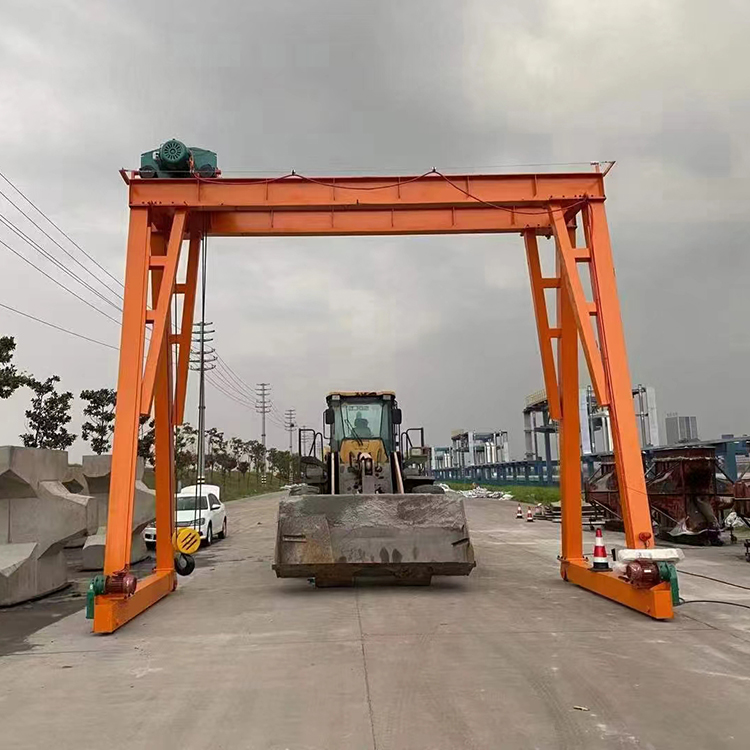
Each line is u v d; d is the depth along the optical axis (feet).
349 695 19.11
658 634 26.02
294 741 15.92
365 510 36.40
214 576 44.75
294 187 37.81
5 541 37.99
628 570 30.09
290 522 36.14
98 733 16.74
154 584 34.81
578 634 26.09
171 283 35.70
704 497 59.16
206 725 17.11
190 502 67.87
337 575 36.19
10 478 37.40
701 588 36.24
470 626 27.63
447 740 15.78
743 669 21.26
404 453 49.08
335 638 25.95
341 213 40.60
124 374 33.81
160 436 39.55
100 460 57.26
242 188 37.35
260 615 30.96
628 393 34.50
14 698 19.70
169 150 37.50
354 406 49.67
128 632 28.22
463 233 41.45
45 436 88.12
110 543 30.76
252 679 20.93
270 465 313.32
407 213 40.78
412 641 25.21
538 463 165.48
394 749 15.33
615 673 20.89
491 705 18.10
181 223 36.70
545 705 18.06
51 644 26.53
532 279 41.60
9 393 64.08
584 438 132.05
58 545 40.60
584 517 80.12
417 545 35.65
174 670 22.25
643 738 15.76
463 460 257.14
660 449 76.64
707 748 15.19
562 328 41.27
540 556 51.78
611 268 36.55
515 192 38.04
